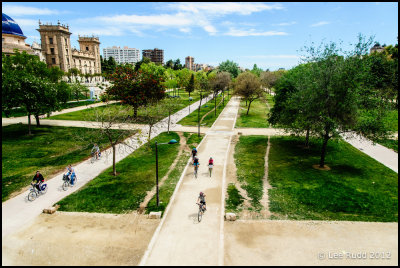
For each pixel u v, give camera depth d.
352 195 16.94
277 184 18.95
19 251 11.39
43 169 21.78
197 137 33.09
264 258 10.92
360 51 18.81
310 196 16.92
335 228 13.30
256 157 25.25
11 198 16.55
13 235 12.60
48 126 37.56
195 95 96.69
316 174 20.67
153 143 30.30
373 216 14.50
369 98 20.02
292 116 24.84
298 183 19.00
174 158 24.83
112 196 17.02
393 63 38.38
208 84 73.44
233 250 11.47
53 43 83.06
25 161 23.56
